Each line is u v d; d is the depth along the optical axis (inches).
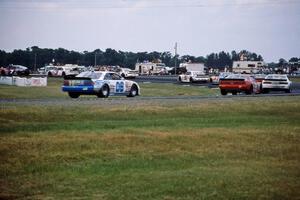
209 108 1352.1
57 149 728.3
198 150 769.6
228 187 538.3
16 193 508.4
